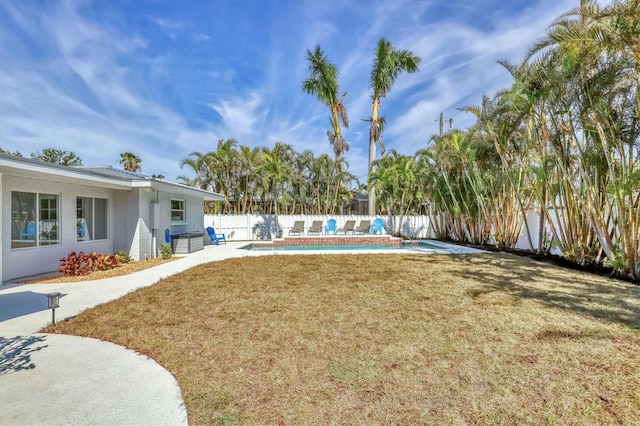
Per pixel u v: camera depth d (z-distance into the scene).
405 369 2.99
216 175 18.42
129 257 9.83
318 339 3.68
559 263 8.95
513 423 2.25
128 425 2.24
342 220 18.05
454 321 4.24
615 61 6.83
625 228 6.89
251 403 2.50
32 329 4.05
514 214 12.43
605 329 3.94
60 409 2.41
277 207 18.25
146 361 3.18
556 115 8.41
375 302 5.14
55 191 8.09
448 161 14.17
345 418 2.31
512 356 3.24
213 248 13.45
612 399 2.52
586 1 6.39
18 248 7.20
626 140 6.93
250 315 4.52
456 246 13.46
